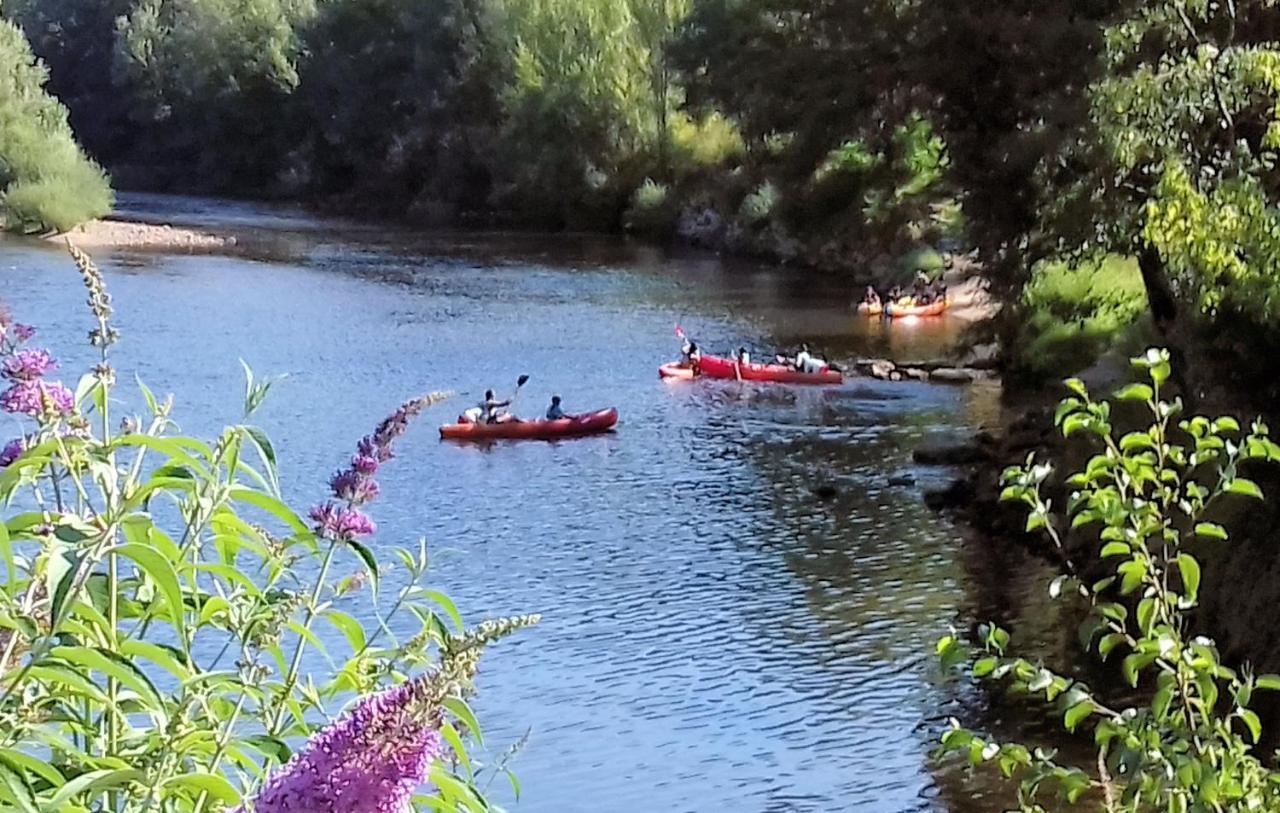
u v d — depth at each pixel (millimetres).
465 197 68562
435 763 4160
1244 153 12594
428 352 33125
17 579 3836
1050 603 16156
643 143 62406
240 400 26953
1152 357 4996
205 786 3586
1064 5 23344
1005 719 13109
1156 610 4828
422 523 20016
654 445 25000
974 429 25078
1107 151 17547
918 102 27281
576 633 15516
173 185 83938
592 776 12016
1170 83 15125
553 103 63781
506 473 23188
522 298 41812
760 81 32781
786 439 25141
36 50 93000
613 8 64500
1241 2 17109
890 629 15578
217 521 4305
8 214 55125
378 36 74438
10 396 3957
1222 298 12820
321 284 44156
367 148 74000
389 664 4684
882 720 13195
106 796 3932
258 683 4430
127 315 36562
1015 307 27016
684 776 11984
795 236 48375
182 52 82625
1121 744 4926
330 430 25109
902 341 34469
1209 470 14172
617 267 49781
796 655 14820
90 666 3582
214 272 46531
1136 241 17609
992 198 24688
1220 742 5031
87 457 3922
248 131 80750
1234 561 13609
